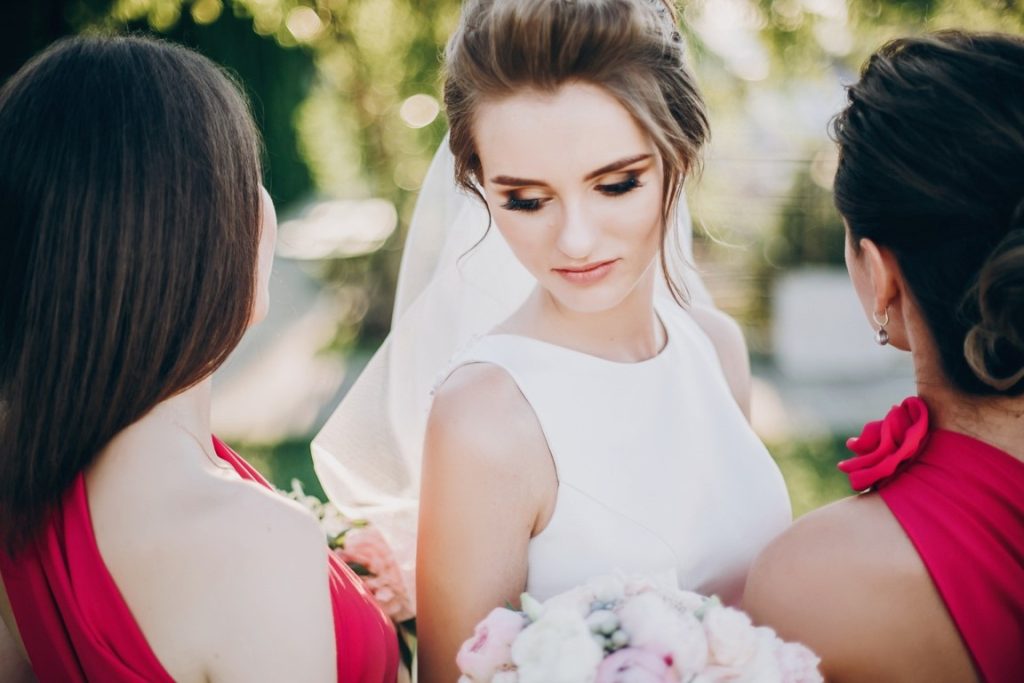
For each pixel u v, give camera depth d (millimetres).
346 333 8141
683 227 2129
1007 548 1197
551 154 1458
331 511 2023
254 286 1269
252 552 1181
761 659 1170
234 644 1175
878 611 1244
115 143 1174
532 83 1435
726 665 1169
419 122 7031
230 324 1237
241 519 1189
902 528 1248
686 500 1745
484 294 1971
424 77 6473
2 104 1220
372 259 8211
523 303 1842
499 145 1487
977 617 1194
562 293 1593
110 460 1228
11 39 5055
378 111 7055
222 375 7391
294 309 8508
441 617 1627
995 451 1221
